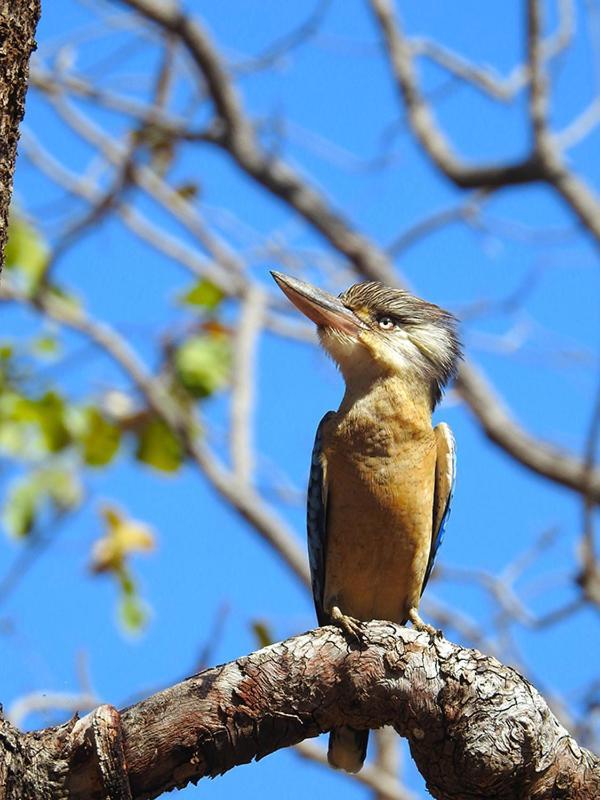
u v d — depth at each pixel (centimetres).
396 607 1060
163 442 1667
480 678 679
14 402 1526
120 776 634
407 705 679
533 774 668
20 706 1094
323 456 1046
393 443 1023
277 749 687
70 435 1535
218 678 673
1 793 614
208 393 1694
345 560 1040
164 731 654
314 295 1104
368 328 1091
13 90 638
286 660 683
